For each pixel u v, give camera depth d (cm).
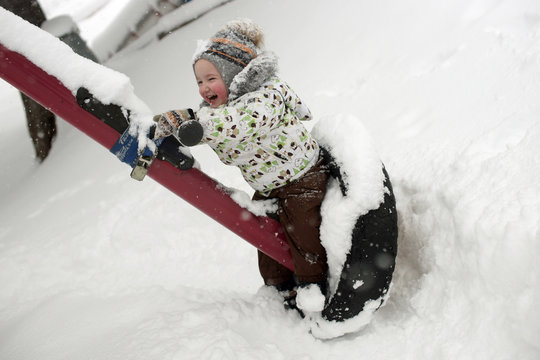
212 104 184
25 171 558
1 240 401
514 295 150
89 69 166
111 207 377
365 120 331
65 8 1173
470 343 157
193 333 181
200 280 288
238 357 172
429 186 206
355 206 175
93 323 204
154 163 176
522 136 207
